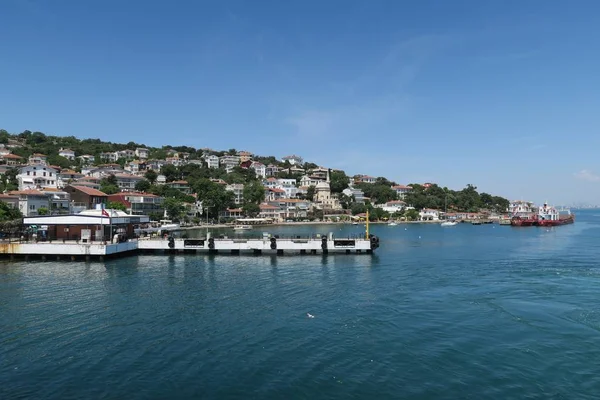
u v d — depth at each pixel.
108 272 56.56
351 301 40.16
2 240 73.06
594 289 44.88
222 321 33.59
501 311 36.16
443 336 29.95
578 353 26.55
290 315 35.31
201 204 191.50
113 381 23.03
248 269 59.56
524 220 197.12
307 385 22.55
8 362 25.56
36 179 145.38
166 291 44.53
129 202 149.25
